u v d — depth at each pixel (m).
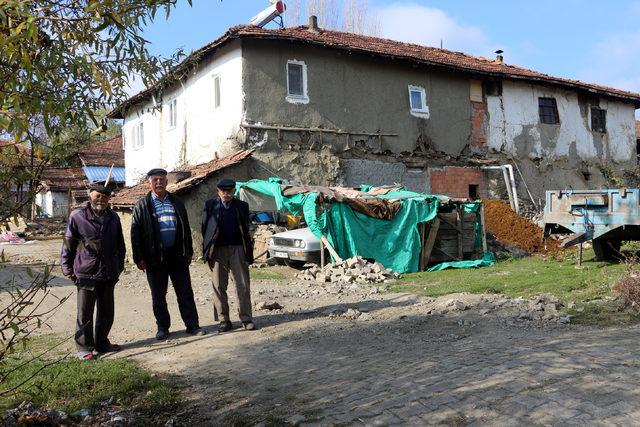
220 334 7.02
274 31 17.50
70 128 3.37
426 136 19.88
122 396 4.86
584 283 9.24
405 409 3.96
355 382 4.77
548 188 22.59
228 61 17.41
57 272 13.07
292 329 7.08
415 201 13.70
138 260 6.82
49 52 3.20
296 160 17.41
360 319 7.54
